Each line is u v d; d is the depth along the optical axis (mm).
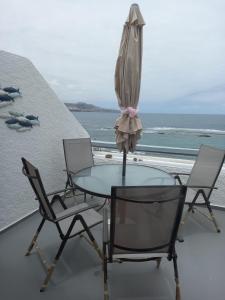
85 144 3889
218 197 3639
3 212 2943
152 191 1625
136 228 1764
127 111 2756
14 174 3082
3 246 2650
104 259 1847
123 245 1820
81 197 3838
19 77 3094
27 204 3303
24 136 3221
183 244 2764
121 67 2734
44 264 2350
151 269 2336
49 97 3641
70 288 2080
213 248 2701
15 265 2350
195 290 2086
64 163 4008
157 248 1855
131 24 2633
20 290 2047
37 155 3465
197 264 2430
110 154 4410
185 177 3822
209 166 3191
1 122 2879
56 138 3818
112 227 1738
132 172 3062
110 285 2115
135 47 2666
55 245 2686
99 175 2916
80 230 2230
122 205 1668
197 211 3553
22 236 2854
